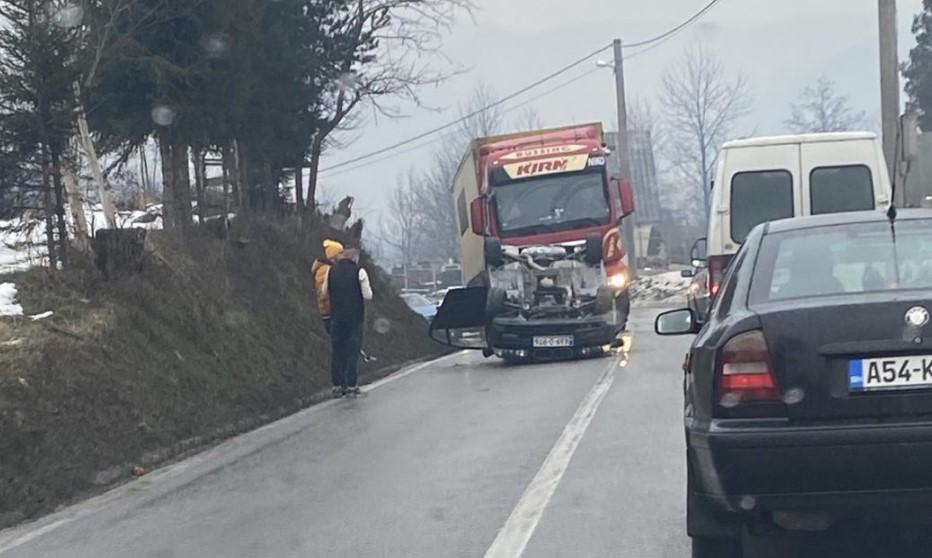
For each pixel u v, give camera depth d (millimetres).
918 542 7023
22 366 12250
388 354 24297
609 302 20219
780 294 6164
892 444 5461
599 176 21250
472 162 25312
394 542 7703
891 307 5605
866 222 6691
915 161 19391
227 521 8820
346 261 17203
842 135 15578
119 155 21641
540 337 20172
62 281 15312
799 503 5629
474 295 21766
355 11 29438
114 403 12945
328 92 28781
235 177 24797
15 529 9344
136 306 15805
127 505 9898
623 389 14922
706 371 5930
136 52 18750
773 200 15586
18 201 16609
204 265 19250
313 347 20828
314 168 29484
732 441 5637
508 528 7859
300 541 7930
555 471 9680
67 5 16359
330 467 10852
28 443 11016
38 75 15094
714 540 6188
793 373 5641
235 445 13086
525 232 21156
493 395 15555
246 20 20578
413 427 13039
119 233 16328
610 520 7902
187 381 15023
